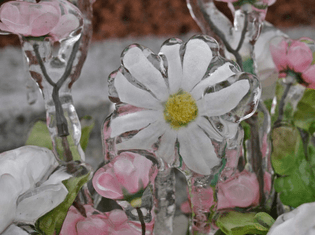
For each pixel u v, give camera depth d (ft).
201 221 1.25
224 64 1.20
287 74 1.35
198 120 1.20
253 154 1.34
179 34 6.31
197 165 1.21
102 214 1.28
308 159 1.35
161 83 1.20
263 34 1.47
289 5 6.30
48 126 1.26
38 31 1.20
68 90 1.28
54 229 1.22
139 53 1.20
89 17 1.32
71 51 1.27
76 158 1.27
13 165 1.22
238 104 1.17
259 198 1.34
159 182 1.25
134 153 1.19
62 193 1.22
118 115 1.22
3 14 1.18
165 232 1.27
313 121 1.40
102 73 4.61
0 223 1.18
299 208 1.19
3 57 5.12
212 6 1.38
